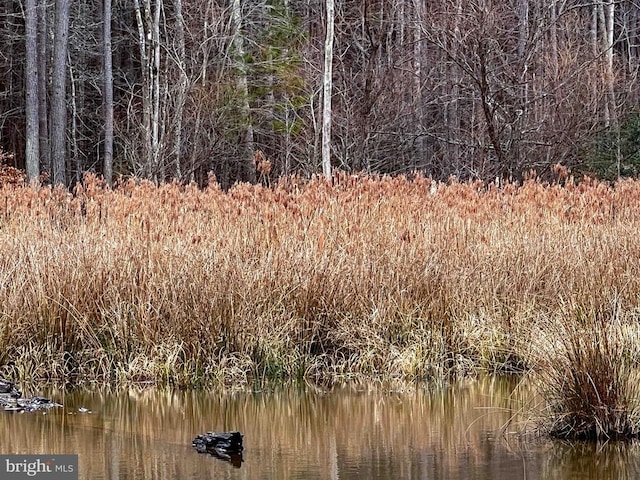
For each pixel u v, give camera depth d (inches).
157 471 265.4
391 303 402.9
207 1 1153.4
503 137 1008.9
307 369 388.8
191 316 383.2
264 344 388.2
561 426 302.5
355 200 479.2
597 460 273.9
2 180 954.7
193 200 476.1
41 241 412.8
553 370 311.3
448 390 367.9
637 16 1753.2
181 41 1065.5
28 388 367.2
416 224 461.1
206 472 265.0
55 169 1015.6
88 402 348.8
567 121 1015.6
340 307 403.2
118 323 384.2
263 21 1209.4
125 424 319.0
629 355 320.8
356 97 1128.2
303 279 400.8
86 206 482.0
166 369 375.9
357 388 372.8
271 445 294.4
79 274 390.9
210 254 397.4
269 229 418.3
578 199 538.9
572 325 315.0
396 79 1151.6
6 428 311.6
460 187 533.6
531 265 433.4
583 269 426.3
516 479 258.2
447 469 266.8
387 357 392.5
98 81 1378.0
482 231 460.4
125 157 1101.7
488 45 962.1
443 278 411.8
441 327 403.2
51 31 1317.7
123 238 418.0
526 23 1131.9
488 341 401.7
